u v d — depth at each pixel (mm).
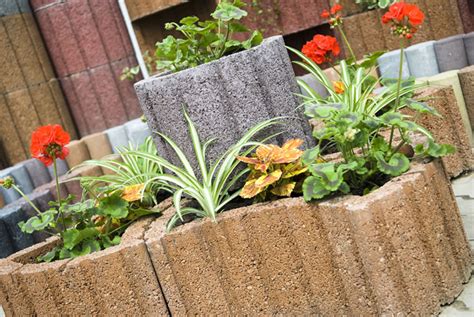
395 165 1981
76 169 4449
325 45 2959
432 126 2834
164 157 2574
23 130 4973
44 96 5074
